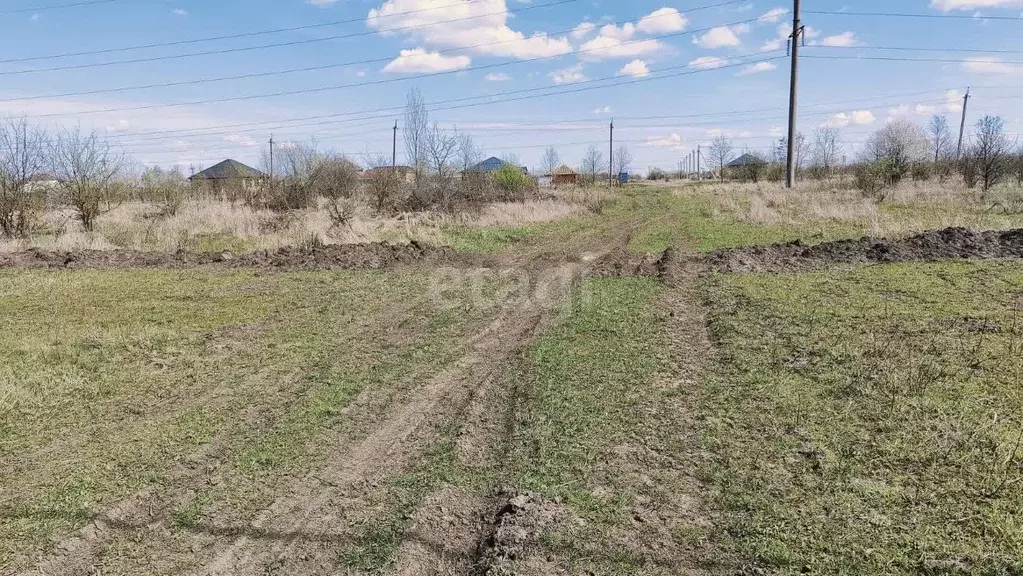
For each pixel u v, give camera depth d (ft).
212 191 91.71
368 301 32.37
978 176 99.60
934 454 13.85
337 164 87.30
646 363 21.13
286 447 15.64
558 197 105.70
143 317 29.14
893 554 10.53
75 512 12.67
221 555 11.31
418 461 14.79
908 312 26.20
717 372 20.02
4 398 18.42
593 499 12.75
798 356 21.07
